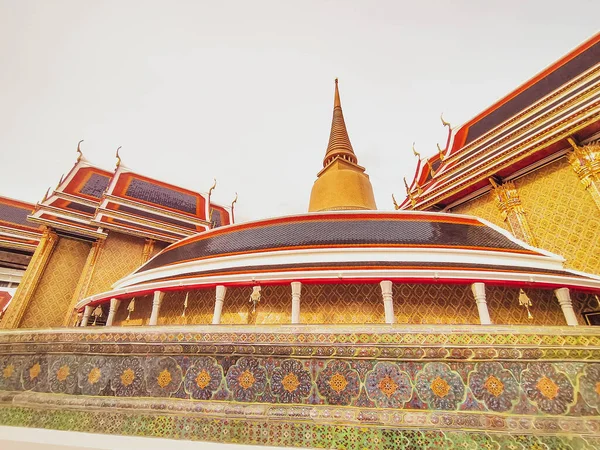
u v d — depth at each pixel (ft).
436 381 11.36
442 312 24.25
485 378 11.25
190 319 28.53
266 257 28.32
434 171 71.05
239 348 12.68
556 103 45.21
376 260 25.80
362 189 47.62
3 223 71.26
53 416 12.79
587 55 45.91
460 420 10.66
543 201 41.45
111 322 34.73
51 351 14.37
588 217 36.42
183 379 12.66
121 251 55.57
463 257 26.02
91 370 13.58
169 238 59.36
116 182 69.31
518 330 11.72
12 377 14.29
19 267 70.90
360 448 10.48
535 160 42.52
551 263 26.37
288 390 11.84
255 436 11.10
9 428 12.59
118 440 11.50
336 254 26.89
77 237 54.08
